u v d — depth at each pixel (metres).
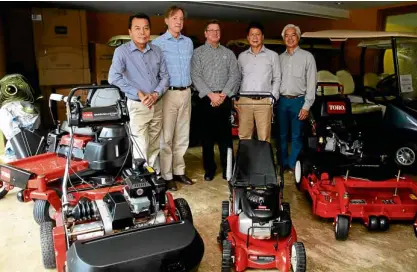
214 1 6.26
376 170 3.64
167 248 2.07
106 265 1.92
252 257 2.56
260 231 2.55
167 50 3.95
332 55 7.55
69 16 6.46
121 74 3.65
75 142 3.70
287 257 2.49
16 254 2.91
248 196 2.66
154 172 2.65
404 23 7.91
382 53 7.16
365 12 7.95
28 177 3.12
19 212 3.67
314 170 3.77
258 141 3.28
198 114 5.97
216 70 4.16
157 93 3.74
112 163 3.33
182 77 4.04
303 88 4.46
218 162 5.30
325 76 5.95
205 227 3.37
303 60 4.36
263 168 3.11
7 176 3.27
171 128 4.17
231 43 6.94
